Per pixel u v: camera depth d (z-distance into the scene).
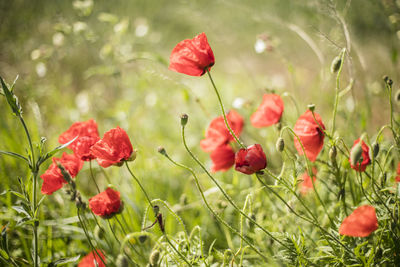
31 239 1.19
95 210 1.04
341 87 1.31
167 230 1.21
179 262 1.01
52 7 2.09
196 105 1.75
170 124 1.81
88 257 1.06
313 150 1.05
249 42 2.37
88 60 2.15
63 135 1.08
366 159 1.02
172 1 2.63
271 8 1.59
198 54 1.00
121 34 1.63
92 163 1.32
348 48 1.11
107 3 2.28
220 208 1.17
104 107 1.96
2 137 1.38
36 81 1.73
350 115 1.21
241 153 1.01
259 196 1.22
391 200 1.04
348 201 1.13
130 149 1.02
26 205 1.01
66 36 1.58
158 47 2.11
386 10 1.37
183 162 1.51
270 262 1.05
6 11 2.02
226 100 1.83
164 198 1.35
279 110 1.12
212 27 1.91
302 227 1.13
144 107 1.83
